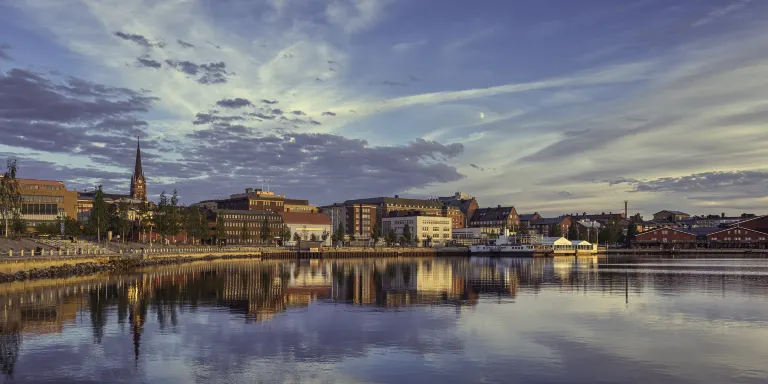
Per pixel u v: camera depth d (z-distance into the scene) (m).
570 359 35.56
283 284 84.75
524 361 35.09
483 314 52.81
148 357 35.91
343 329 45.00
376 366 33.94
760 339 41.38
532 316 51.47
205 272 114.00
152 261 139.50
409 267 144.12
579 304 59.94
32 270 90.75
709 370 33.19
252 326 46.25
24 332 43.50
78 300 62.53
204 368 33.47
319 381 31.00
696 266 139.75
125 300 62.78
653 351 37.69
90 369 33.12
